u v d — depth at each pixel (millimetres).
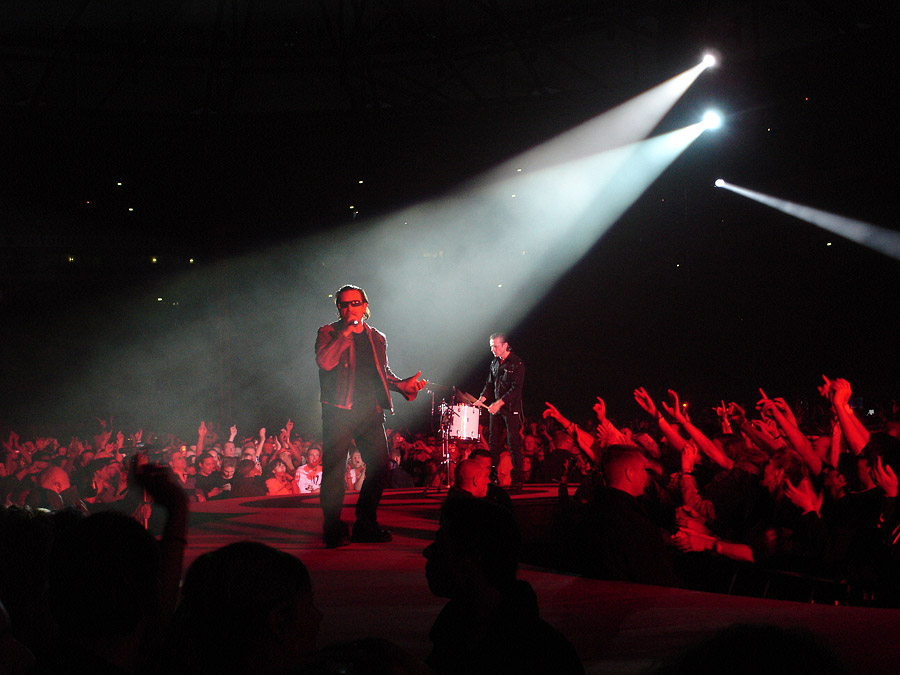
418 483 14664
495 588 2148
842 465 6820
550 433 17750
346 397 5844
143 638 1765
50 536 2553
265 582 1589
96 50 19484
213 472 12672
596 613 3568
